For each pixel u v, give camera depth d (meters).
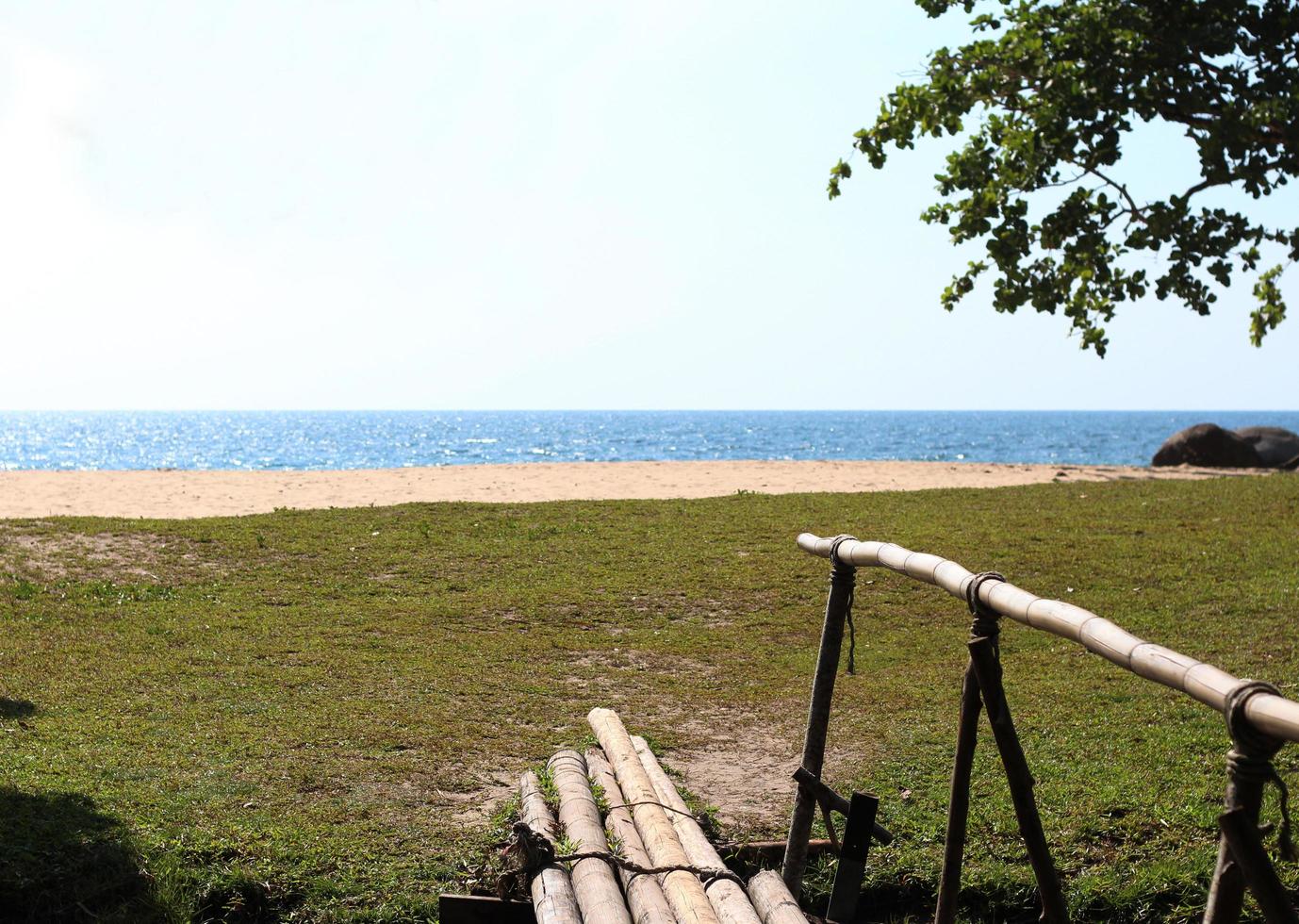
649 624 11.38
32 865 5.13
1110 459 62.28
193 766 6.67
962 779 3.93
